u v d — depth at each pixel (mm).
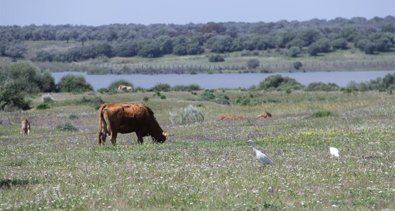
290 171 65688
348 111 168125
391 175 62656
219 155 81000
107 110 101250
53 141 119562
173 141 106750
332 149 77938
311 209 47281
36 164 78938
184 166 71250
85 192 56062
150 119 103562
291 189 55750
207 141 105312
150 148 92875
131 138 116188
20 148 103625
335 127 120625
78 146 103062
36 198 53844
